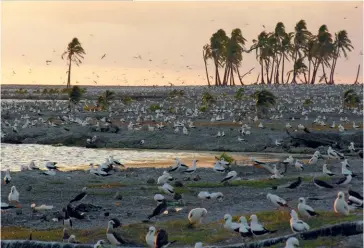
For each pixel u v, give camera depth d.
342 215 25.98
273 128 76.25
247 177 43.62
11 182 40.62
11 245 25.92
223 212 31.55
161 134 73.25
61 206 34.50
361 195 30.28
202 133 73.31
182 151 67.19
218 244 24.80
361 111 95.62
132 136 73.31
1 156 61.66
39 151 66.25
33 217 31.94
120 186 39.97
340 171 44.91
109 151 66.94
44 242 25.59
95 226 29.62
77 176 43.84
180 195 35.94
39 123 84.25
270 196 28.89
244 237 24.69
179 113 102.38
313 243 23.05
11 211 33.16
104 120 85.44
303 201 26.14
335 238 23.44
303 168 46.50
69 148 69.62
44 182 41.16
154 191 38.16
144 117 92.81
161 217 30.77
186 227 27.89
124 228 27.41
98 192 37.75
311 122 84.31
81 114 99.25
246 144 68.12
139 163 56.25
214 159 59.50
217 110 100.38
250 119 87.06
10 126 81.75
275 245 23.52
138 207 34.03
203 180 42.09
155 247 23.88
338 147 65.69
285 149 66.12
